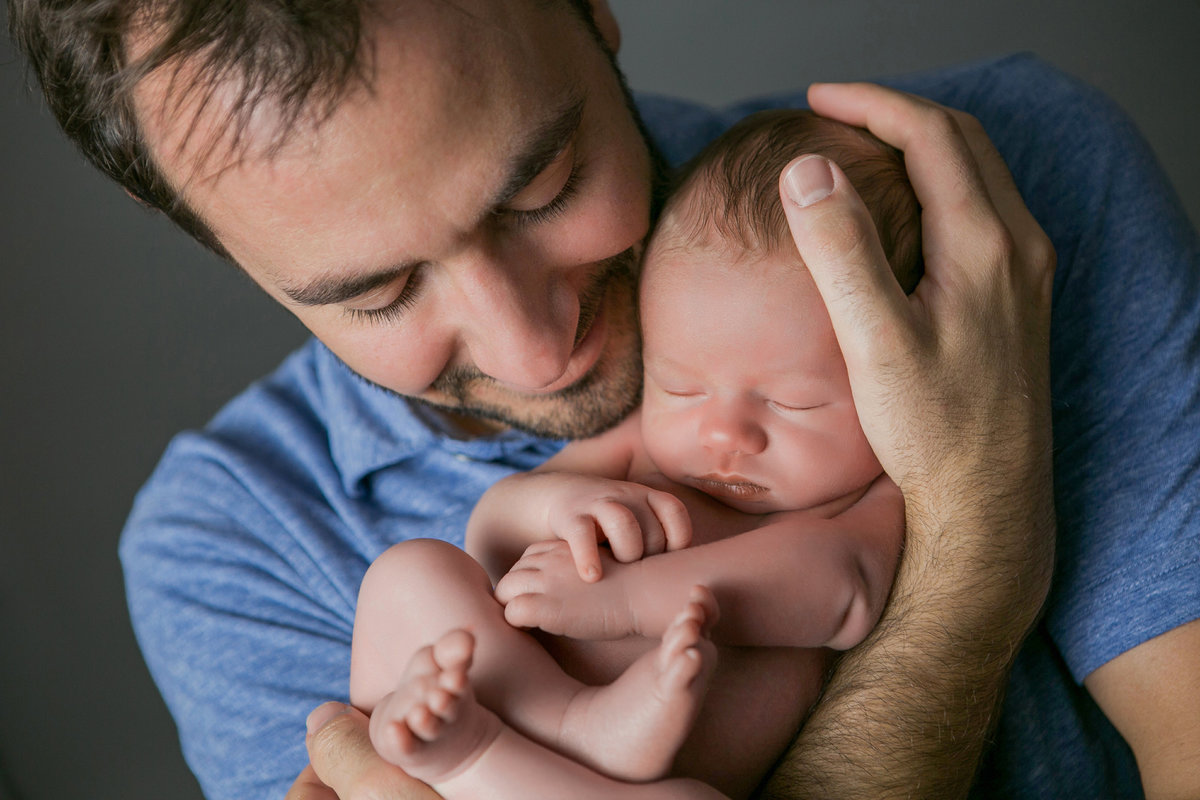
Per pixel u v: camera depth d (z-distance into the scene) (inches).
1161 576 41.7
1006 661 39.9
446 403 46.4
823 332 41.1
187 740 53.4
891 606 40.7
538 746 33.3
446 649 30.6
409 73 28.8
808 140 44.4
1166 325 44.5
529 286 36.1
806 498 43.0
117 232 98.0
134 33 30.9
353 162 29.7
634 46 116.6
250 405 62.0
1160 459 43.0
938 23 114.5
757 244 41.7
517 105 30.9
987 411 39.6
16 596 96.1
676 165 56.4
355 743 37.0
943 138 42.8
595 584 36.5
